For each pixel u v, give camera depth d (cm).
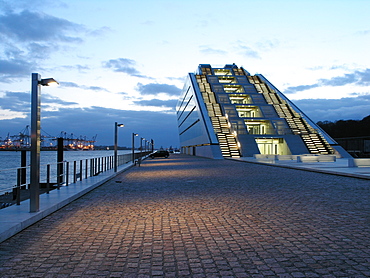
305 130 4731
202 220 680
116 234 580
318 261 421
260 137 4556
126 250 486
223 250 476
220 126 4766
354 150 4750
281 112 5181
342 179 1453
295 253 455
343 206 798
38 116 757
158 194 1105
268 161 2986
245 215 718
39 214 706
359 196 957
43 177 3353
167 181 1557
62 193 1038
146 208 838
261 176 1675
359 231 562
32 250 491
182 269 405
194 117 5822
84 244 520
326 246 483
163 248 492
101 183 1482
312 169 1903
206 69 7331
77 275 392
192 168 2486
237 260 432
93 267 417
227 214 734
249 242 512
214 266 412
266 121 5044
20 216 672
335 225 608
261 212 747
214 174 1869
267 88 6203
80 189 1147
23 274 396
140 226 639
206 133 4519
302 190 1107
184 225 639
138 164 3319
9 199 1605
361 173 1564
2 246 512
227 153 4281
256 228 601
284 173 1838
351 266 402
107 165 2336
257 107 5381
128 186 1392
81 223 674
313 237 532
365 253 448
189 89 6625
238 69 7425
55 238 558
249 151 4331
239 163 3052
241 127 4744
